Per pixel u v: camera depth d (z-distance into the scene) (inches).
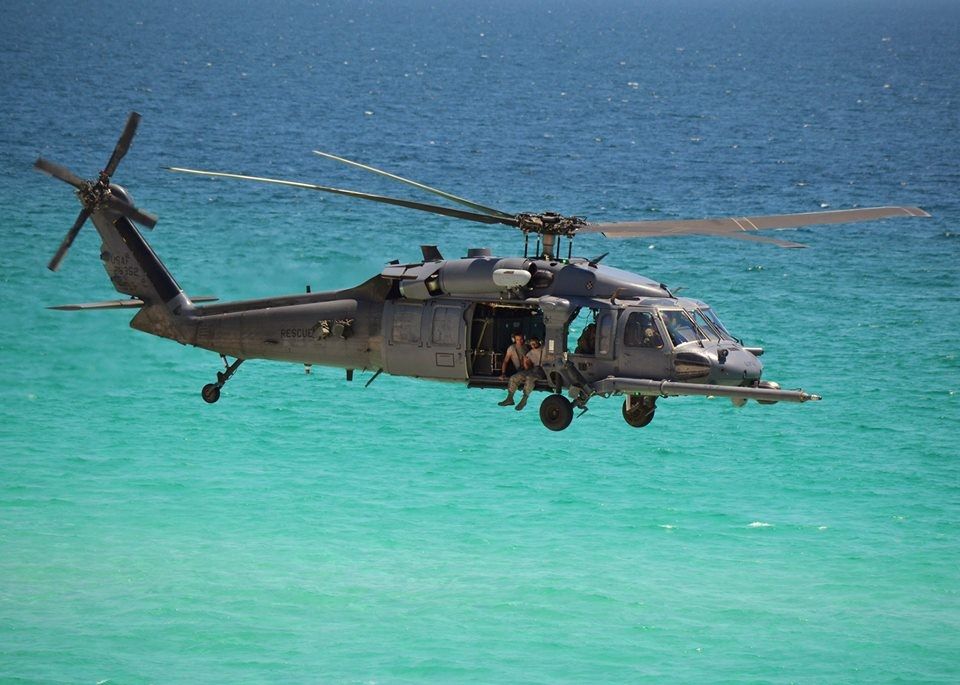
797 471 5979.3
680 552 5009.8
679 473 6038.4
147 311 4313.5
